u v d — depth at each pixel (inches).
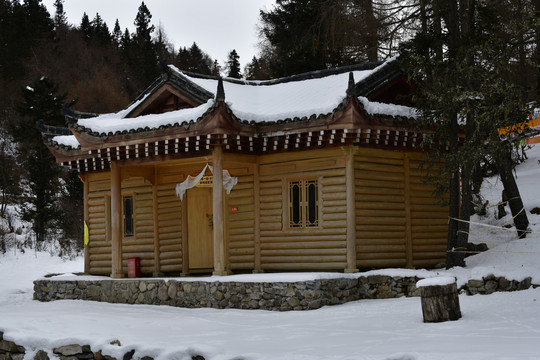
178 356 376.2
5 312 616.1
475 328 404.8
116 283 687.1
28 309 644.7
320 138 627.8
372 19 1149.1
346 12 1163.9
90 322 514.9
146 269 762.8
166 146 671.8
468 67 620.1
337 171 638.5
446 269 629.0
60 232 1362.0
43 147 1366.9
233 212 700.7
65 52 2839.6
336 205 640.4
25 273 1051.3
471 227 839.1
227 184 685.9
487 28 654.5
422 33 669.3
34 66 2481.5
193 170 733.9
